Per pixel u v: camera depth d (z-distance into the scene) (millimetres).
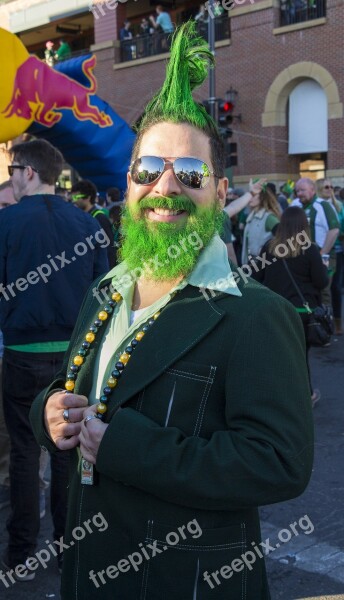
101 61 21141
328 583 2998
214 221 1575
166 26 19391
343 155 17203
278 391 1382
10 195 4266
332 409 5520
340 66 16953
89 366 1661
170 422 1435
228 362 1414
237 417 1392
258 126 18734
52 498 3014
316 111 17922
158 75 19672
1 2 20406
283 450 1357
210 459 1354
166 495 1381
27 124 6562
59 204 3064
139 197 1568
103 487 1512
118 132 7453
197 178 1525
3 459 3930
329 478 4137
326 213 7449
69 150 7410
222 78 19344
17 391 2951
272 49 18156
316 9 17406
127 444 1397
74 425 1581
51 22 20672
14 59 6336
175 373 1440
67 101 6879
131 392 1466
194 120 1566
